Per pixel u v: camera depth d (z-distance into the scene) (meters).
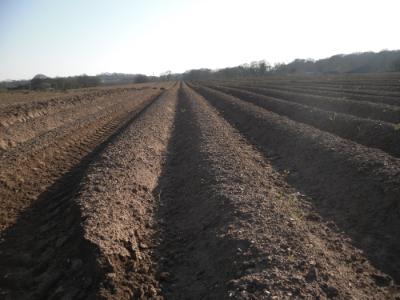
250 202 9.53
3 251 8.54
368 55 162.12
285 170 13.27
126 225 9.07
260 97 33.75
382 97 28.00
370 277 6.76
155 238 9.12
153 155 15.99
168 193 12.15
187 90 64.94
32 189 12.51
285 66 152.00
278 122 19.30
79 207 9.34
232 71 153.00
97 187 10.73
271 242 7.55
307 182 11.84
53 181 13.48
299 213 9.40
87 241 7.68
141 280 7.24
